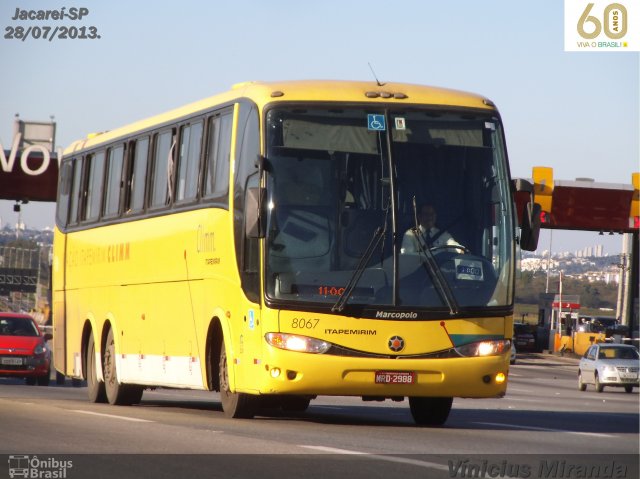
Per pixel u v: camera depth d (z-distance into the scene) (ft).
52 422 76.18
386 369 78.33
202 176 92.38
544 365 367.86
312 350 78.07
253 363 80.43
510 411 117.39
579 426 92.53
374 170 80.64
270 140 80.38
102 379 115.75
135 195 108.27
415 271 79.51
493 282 80.59
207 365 90.22
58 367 130.62
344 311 78.33
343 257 79.10
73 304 125.49
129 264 108.27
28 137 288.92
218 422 82.23
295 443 65.05
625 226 331.36
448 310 79.30
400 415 104.78
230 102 88.22
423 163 81.30
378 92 82.38
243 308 82.17
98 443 62.80
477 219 81.25
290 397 93.25
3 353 169.68
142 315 104.83
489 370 79.77
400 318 78.74
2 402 98.73
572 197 329.11
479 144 82.64
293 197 79.61
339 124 81.25
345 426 82.69
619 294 561.84
